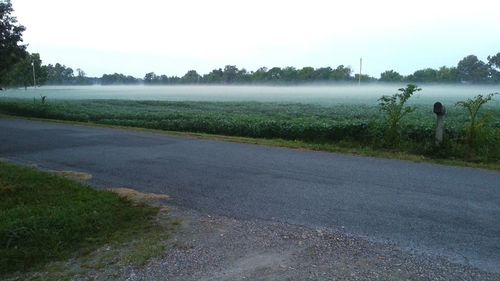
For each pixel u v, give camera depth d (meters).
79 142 11.48
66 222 4.64
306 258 3.89
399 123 10.84
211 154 9.49
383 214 5.14
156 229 4.66
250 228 4.68
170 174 7.46
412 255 3.94
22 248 4.07
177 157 9.13
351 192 6.14
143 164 8.38
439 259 3.85
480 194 6.00
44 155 9.48
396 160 8.61
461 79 114.88
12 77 84.19
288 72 138.00
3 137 12.52
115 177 7.25
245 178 7.10
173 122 17.81
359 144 11.02
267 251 4.05
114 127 15.47
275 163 8.38
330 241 4.29
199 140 11.81
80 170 7.88
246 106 37.22
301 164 8.25
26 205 5.37
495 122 16.00
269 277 3.52
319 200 5.75
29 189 6.18
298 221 4.91
